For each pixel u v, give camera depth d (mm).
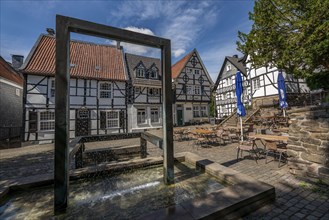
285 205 2445
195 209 1930
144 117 16359
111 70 14867
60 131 2385
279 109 12578
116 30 2904
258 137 4945
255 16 7598
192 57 20641
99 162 5215
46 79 11820
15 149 9547
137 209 2391
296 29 6793
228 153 6086
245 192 2332
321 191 2842
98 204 2559
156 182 3299
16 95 14711
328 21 5625
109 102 14141
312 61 6477
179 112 19828
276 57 7676
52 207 2533
